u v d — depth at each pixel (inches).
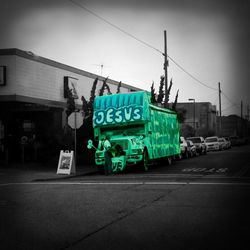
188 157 1517.0
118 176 823.1
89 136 1253.7
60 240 291.7
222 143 2297.0
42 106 1226.6
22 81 1189.1
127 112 928.9
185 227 328.2
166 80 1460.4
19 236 305.0
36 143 1203.2
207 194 513.3
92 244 280.2
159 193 529.0
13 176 821.2
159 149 1028.5
